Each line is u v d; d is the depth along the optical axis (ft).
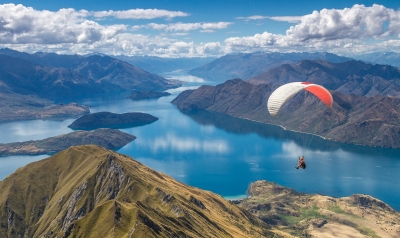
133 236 605.73
